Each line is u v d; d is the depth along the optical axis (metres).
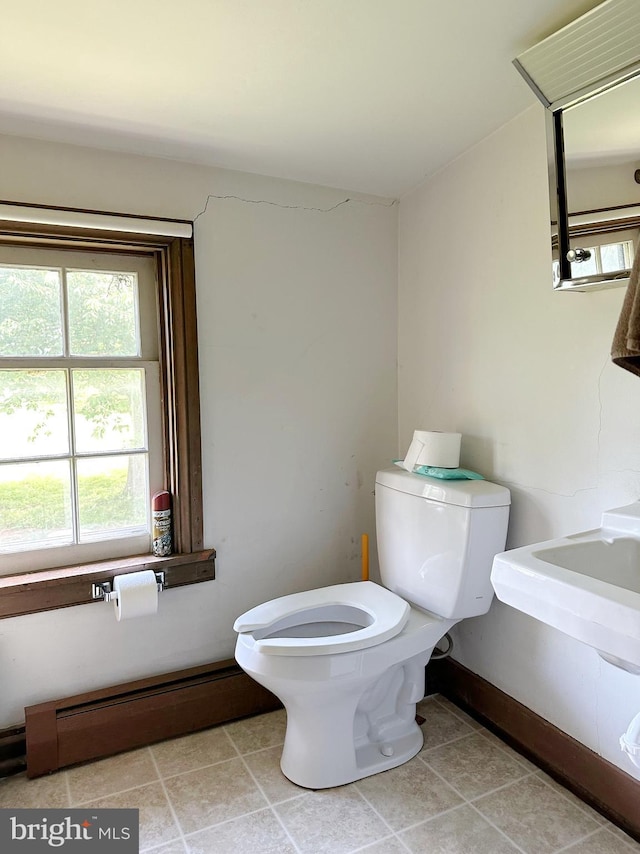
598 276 1.38
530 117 1.66
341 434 2.24
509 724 1.84
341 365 2.23
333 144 1.84
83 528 1.89
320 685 1.52
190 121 1.67
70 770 1.75
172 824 1.53
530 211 1.68
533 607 1.14
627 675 1.48
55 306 1.83
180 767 1.76
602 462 1.52
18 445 1.79
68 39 1.28
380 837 1.47
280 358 2.11
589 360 1.54
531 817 1.53
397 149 1.89
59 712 1.76
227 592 2.06
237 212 2.01
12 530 1.79
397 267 2.32
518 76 1.48
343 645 1.53
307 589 2.21
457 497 1.72
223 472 2.03
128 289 1.94
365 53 1.37
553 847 1.43
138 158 1.85
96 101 1.55
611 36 1.23
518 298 1.75
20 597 1.73
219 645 2.06
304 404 2.16
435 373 2.13
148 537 1.99
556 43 1.29
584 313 1.55
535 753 1.75
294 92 1.53
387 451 2.32
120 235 1.80
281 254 2.09
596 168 1.36
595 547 1.31
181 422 1.93
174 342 1.91
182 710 1.92
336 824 1.52
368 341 2.28
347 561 2.28
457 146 1.88
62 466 1.85
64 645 1.82
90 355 1.88
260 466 2.10
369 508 2.31
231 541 2.06
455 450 1.90
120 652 1.90
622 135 1.30
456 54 1.38
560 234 1.46
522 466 1.76
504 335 1.81
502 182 1.78
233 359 2.02
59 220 1.70
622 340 1.08
